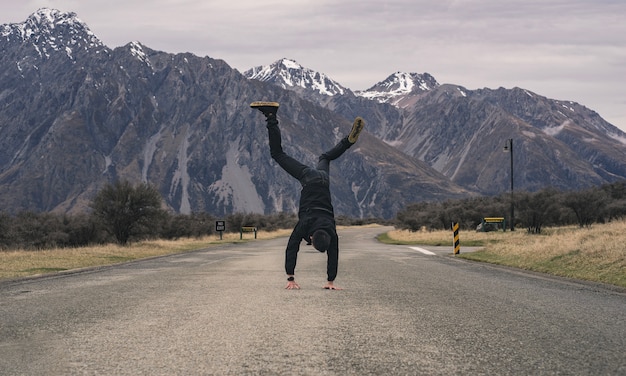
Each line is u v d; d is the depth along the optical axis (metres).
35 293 12.30
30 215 44.50
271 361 6.24
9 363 6.22
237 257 25.91
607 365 6.09
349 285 13.41
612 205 60.16
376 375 5.71
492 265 21.00
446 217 70.69
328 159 11.93
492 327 8.16
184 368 5.98
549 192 57.41
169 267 19.91
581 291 12.79
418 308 9.84
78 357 6.46
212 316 9.00
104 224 40.62
